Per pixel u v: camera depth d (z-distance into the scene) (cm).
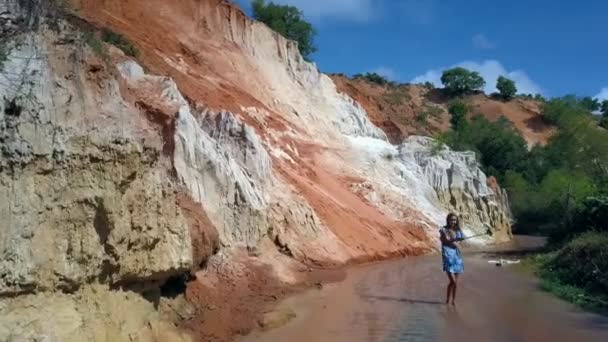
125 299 923
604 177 3425
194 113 2073
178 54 2709
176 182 1479
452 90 8150
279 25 4847
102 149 859
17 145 738
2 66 758
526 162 5291
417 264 2216
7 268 708
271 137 2672
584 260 1711
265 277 1577
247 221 1712
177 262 1023
